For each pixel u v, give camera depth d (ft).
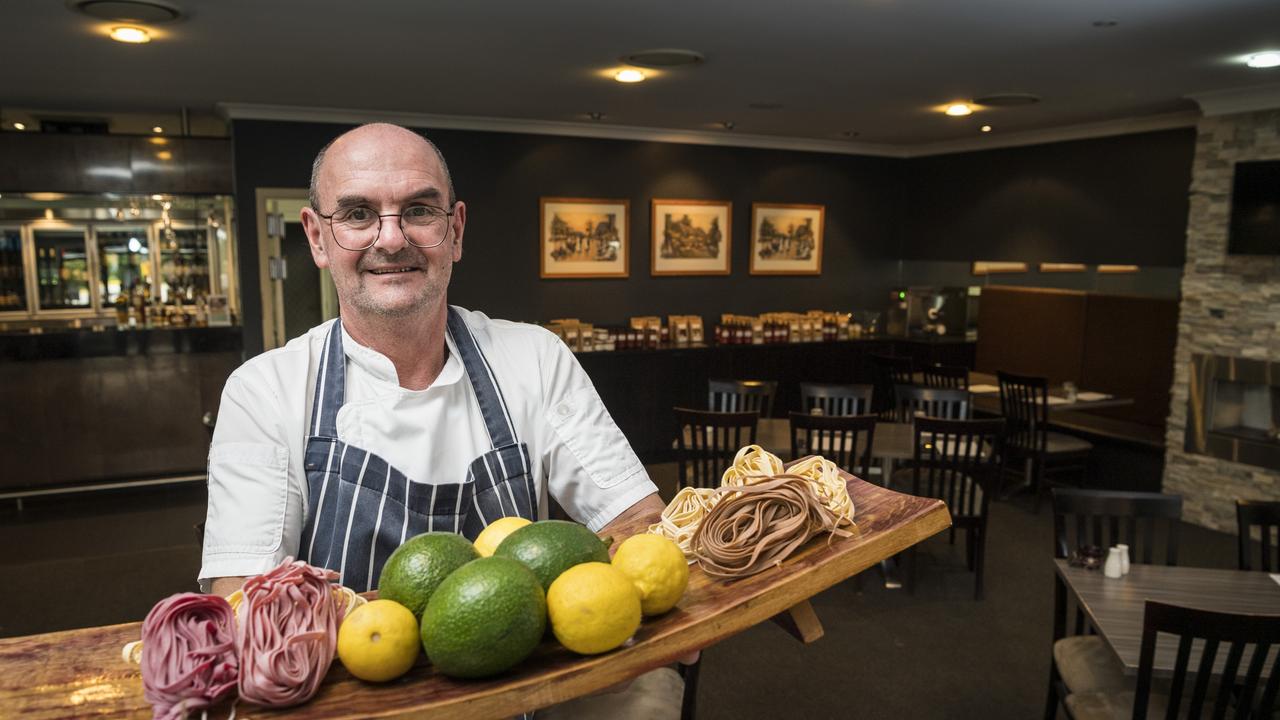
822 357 24.72
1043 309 22.90
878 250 27.30
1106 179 20.80
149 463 20.08
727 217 24.71
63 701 2.18
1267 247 15.99
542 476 3.94
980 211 24.50
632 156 23.24
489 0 10.37
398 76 15.37
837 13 11.00
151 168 19.92
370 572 3.39
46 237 20.75
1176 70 14.51
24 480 19.12
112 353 19.45
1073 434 20.40
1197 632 6.57
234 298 22.08
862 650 11.67
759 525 2.81
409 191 3.16
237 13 10.91
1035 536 16.38
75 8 10.62
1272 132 15.94
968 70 14.62
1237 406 17.06
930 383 20.58
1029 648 11.74
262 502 3.26
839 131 22.99
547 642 2.50
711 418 13.50
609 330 23.12
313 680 2.13
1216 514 17.28
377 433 3.43
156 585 13.99
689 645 2.47
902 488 15.61
